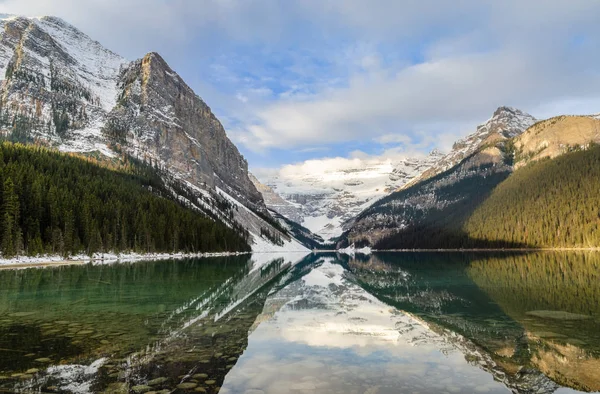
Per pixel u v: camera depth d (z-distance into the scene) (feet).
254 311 73.92
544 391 32.65
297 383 34.06
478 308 75.97
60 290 99.71
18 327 56.08
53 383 33.09
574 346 47.21
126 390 31.58
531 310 71.92
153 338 49.88
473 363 40.93
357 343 49.42
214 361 40.42
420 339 51.72
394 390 32.76
